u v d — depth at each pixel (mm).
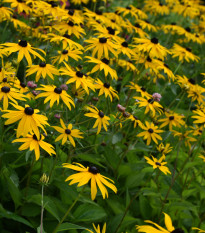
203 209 2635
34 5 2941
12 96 1809
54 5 2969
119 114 2486
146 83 3469
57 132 2170
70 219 2000
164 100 3805
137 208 2543
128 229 2312
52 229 1921
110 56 2980
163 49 2721
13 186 1776
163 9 4801
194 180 2752
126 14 4062
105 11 4805
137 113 2578
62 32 2754
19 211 1875
